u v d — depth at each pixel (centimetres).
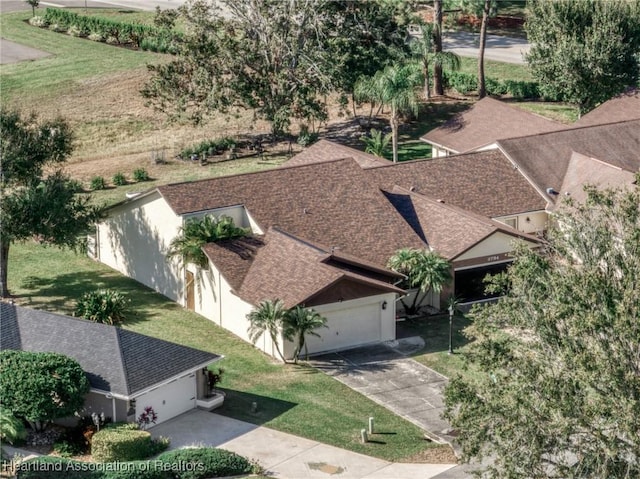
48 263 6391
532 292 3578
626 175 6272
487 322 3619
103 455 4019
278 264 5359
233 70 8244
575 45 8156
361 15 8431
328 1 8212
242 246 5547
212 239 5556
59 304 5747
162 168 8119
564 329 3416
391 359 5100
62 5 12356
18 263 6378
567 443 3319
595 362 3195
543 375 3284
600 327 3269
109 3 12456
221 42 8181
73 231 5775
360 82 8169
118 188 7675
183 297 5756
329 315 5172
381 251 5703
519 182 6500
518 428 3294
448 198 6300
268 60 8300
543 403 3256
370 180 6131
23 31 11550
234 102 8831
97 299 5494
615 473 3262
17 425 4006
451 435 4334
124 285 6059
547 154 6694
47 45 11050
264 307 5006
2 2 12900
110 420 4272
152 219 5909
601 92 8331
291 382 4831
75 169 8138
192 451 3953
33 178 5862
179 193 5791
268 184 5975
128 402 4247
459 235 5741
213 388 4653
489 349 3481
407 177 6397
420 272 5447
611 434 3216
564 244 3694
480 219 5831
